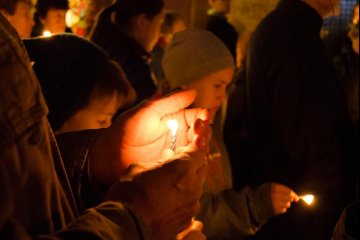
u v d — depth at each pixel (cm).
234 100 272
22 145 61
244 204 194
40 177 64
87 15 274
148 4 244
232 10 361
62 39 146
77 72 144
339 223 102
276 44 245
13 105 61
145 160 97
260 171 257
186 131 100
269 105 253
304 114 241
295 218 250
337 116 244
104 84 148
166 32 370
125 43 237
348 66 323
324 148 242
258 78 255
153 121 96
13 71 62
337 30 434
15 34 68
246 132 264
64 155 95
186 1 395
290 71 241
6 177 55
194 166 81
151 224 76
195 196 82
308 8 248
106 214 70
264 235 253
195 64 206
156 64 370
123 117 97
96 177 98
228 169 210
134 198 76
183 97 99
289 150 247
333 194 246
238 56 351
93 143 98
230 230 192
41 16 278
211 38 211
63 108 141
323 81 243
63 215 70
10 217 57
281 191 201
